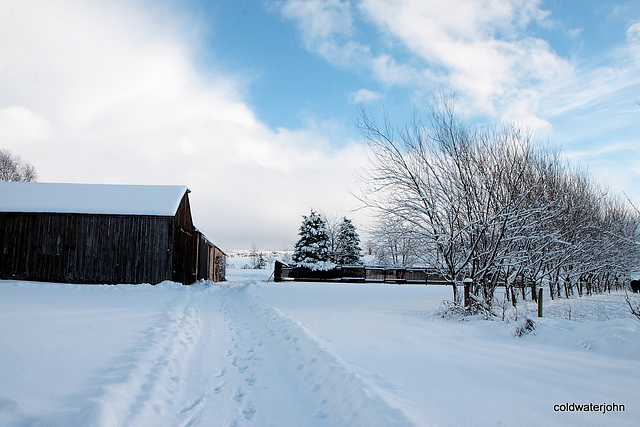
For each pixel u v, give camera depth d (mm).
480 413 4184
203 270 32938
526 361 6410
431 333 8867
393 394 4637
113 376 4984
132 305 13188
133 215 23031
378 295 19016
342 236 50844
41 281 22484
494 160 13312
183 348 7383
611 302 18156
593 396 4758
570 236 18578
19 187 25047
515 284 15789
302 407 4805
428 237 12891
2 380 4660
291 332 8570
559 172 17891
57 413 3684
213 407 4766
